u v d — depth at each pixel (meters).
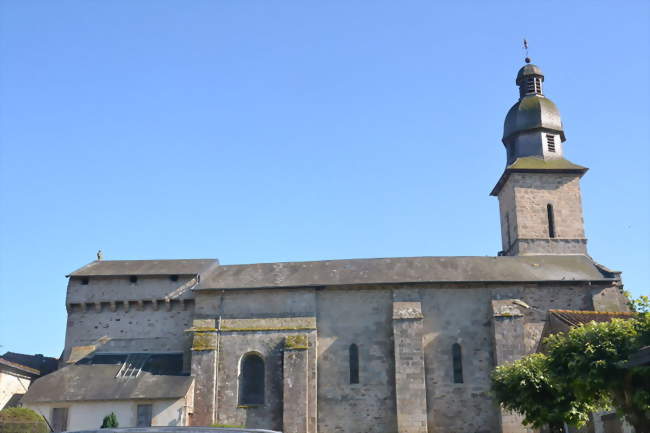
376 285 44.44
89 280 46.50
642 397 21.66
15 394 42.88
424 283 44.28
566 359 25.06
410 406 41.34
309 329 43.44
